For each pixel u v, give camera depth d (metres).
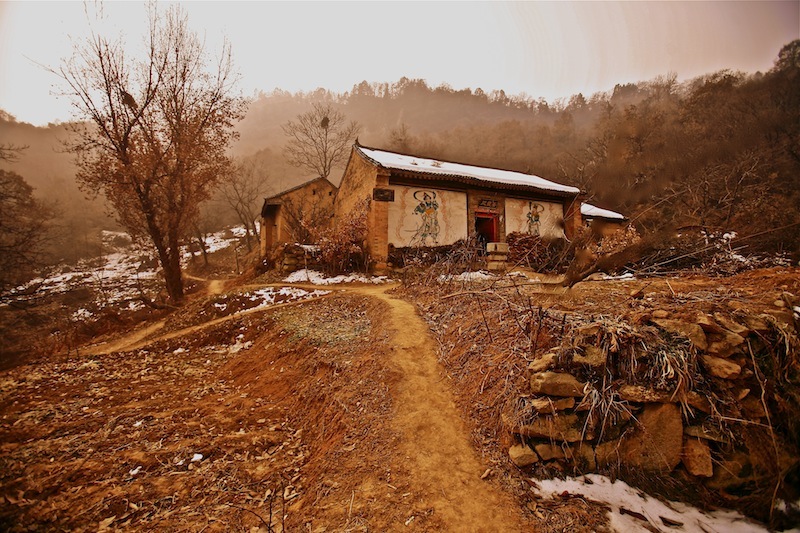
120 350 9.54
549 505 2.72
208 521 3.07
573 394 3.23
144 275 28.17
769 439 2.97
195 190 17.28
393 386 4.64
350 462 3.52
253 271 16.83
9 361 9.95
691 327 3.40
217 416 5.24
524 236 14.83
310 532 2.71
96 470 3.92
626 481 2.94
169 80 17.20
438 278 9.11
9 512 3.33
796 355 3.38
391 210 15.12
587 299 5.54
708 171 18.73
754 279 5.67
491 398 3.88
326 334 7.11
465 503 2.82
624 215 20.05
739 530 2.59
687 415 3.03
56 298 20.72
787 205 15.88
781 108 25.53
